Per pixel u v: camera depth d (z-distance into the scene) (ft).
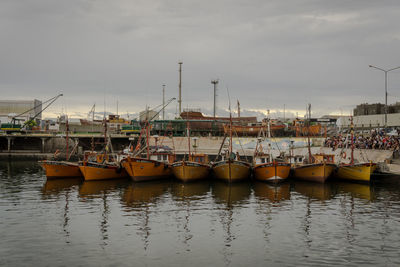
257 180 150.30
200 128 293.02
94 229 77.00
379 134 203.82
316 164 139.54
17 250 64.64
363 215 87.56
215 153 236.22
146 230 76.33
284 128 272.10
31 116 365.61
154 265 58.29
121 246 66.80
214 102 349.61
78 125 319.27
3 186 135.44
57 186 135.23
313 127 272.92
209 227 78.59
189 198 110.42
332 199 107.34
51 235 72.95
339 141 204.54
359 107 311.27
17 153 280.51
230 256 62.08
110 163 166.30
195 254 63.00
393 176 138.31
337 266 57.47
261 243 68.33
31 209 95.35
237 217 86.74
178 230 76.43
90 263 59.00
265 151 210.79
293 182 146.82
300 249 65.00
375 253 62.75
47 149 291.79
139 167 143.23
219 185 139.13
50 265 58.18
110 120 324.39
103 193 119.34
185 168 142.41
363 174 135.23
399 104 292.40
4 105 372.79
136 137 273.54
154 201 105.70
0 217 86.74
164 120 284.00
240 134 265.95
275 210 93.61
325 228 77.15
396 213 89.35
